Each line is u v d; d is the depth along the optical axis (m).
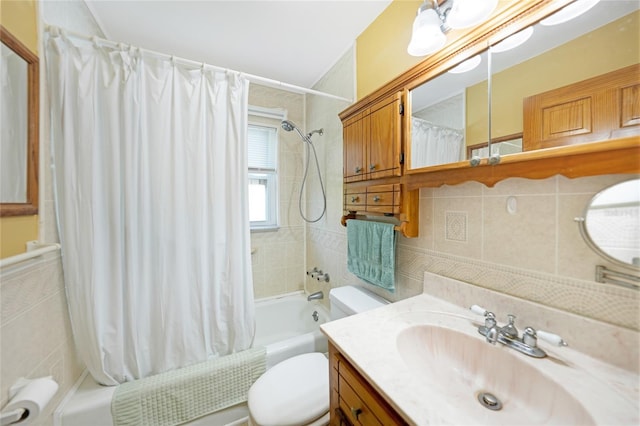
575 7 0.59
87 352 1.07
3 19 0.71
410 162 0.99
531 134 0.67
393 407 0.54
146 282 1.19
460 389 0.70
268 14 1.35
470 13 0.76
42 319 0.88
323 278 2.03
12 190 0.74
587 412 0.49
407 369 0.63
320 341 1.54
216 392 1.24
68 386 1.05
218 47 1.65
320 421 1.01
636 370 0.56
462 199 0.94
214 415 1.25
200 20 1.39
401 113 1.01
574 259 0.66
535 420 0.57
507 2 0.78
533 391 0.61
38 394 0.72
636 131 0.52
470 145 0.80
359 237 1.33
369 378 0.60
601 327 0.61
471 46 0.78
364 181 1.28
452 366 0.77
